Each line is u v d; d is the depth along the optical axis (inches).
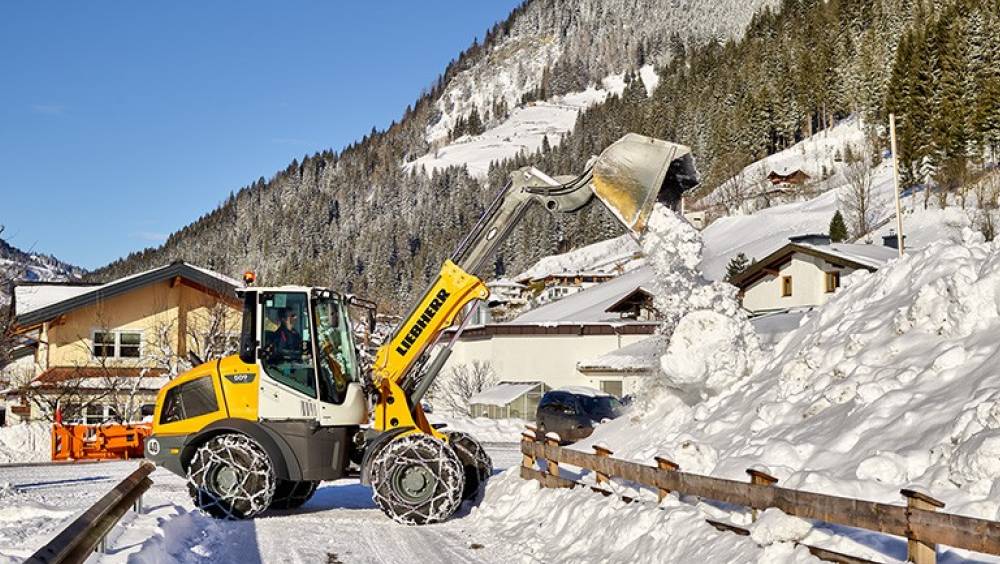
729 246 3344.0
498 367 2250.2
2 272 1053.8
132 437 1010.1
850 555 284.4
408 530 494.9
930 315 418.3
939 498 297.0
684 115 7076.8
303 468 529.7
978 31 4151.1
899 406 370.9
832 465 362.3
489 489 573.6
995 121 3452.3
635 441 548.1
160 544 372.5
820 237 1681.8
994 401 310.7
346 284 7101.4
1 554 347.9
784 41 7170.3
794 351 506.3
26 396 1302.9
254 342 538.6
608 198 502.9
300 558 416.8
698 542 341.4
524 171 532.1
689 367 520.4
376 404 543.5
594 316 2242.9
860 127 5546.3
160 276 1445.6
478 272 547.8
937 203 3048.7
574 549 413.1
